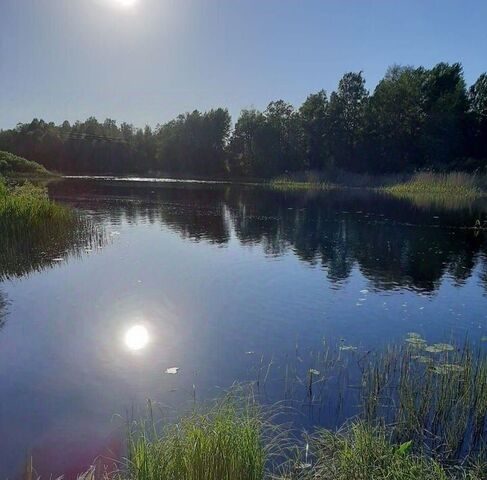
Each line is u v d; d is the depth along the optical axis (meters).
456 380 5.43
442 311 8.63
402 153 47.22
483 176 35.59
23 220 13.95
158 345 6.90
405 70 49.94
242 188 43.78
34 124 80.81
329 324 7.89
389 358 6.32
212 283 10.45
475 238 16.84
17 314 8.17
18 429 4.72
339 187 44.53
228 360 6.37
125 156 71.56
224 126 64.94
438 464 3.91
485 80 48.09
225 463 3.43
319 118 52.34
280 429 4.68
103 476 3.90
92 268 11.67
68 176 62.81
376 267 12.20
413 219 21.97
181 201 30.05
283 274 11.36
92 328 7.54
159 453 3.59
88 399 5.30
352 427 4.45
